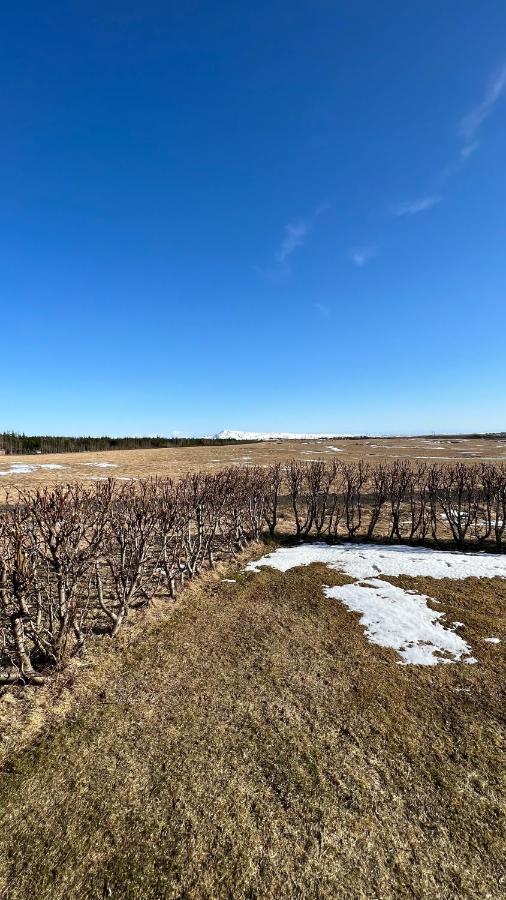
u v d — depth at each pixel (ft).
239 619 21.83
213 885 8.84
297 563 31.78
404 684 16.22
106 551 21.30
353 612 22.95
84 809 10.50
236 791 11.09
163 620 21.36
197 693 15.33
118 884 8.84
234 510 33.37
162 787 11.18
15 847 9.53
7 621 15.03
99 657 17.48
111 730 13.26
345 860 9.38
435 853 9.58
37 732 13.08
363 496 60.23
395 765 12.14
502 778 11.76
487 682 16.39
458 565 31.35
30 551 15.98
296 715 14.21
